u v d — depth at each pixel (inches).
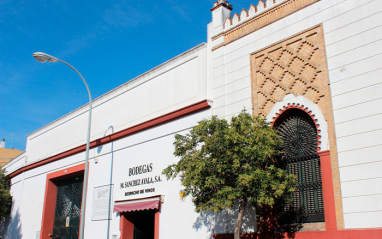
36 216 1080.2
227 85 621.3
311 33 521.7
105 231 797.9
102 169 862.5
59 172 1022.4
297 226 488.7
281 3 571.2
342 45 484.7
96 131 919.0
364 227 418.6
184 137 506.9
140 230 773.9
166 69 754.2
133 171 768.9
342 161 453.1
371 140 433.7
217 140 454.6
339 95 473.7
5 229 1262.3
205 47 677.9
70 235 954.1
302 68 522.6
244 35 615.5
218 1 680.4
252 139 448.5
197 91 671.8
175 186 662.5
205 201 474.6
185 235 620.1
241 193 439.5
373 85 445.4
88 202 878.4
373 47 454.9
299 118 523.5
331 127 471.8
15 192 1251.2
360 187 431.2
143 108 789.2
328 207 454.0
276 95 547.5
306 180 497.4
